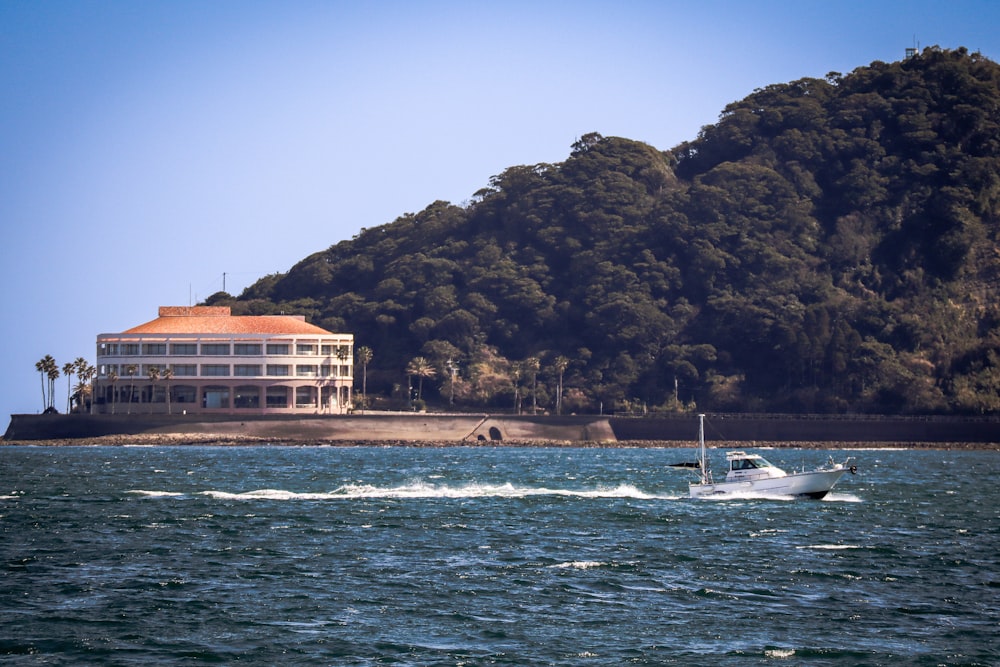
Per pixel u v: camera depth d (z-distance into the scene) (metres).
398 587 150.00
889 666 117.88
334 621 132.50
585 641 125.06
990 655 121.56
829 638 127.12
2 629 128.25
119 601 141.62
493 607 139.25
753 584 153.75
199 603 140.62
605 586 151.50
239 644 123.31
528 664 117.31
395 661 117.88
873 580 157.38
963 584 155.12
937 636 128.25
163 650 121.06
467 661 118.00
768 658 120.00
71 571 160.50
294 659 118.50
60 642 123.44
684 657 120.00
